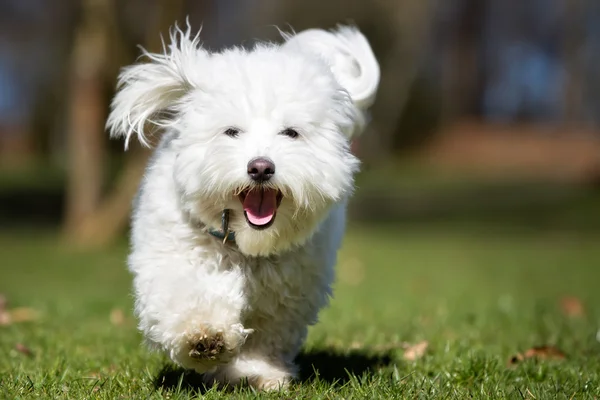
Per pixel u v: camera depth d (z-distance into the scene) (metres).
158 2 17.44
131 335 7.32
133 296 5.36
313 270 5.32
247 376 5.18
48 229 25.08
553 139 44.09
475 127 46.31
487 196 34.94
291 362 5.59
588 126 45.81
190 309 4.66
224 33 32.69
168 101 5.36
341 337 7.29
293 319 5.41
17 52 39.62
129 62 18.83
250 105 4.89
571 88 47.47
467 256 18.05
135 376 5.41
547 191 35.78
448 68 48.03
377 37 36.25
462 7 48.56
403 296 11.02
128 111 5.34
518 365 5.86
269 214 4.84
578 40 47.28
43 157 50.03
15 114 51.31
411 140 46.03
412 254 18.31
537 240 22.95
